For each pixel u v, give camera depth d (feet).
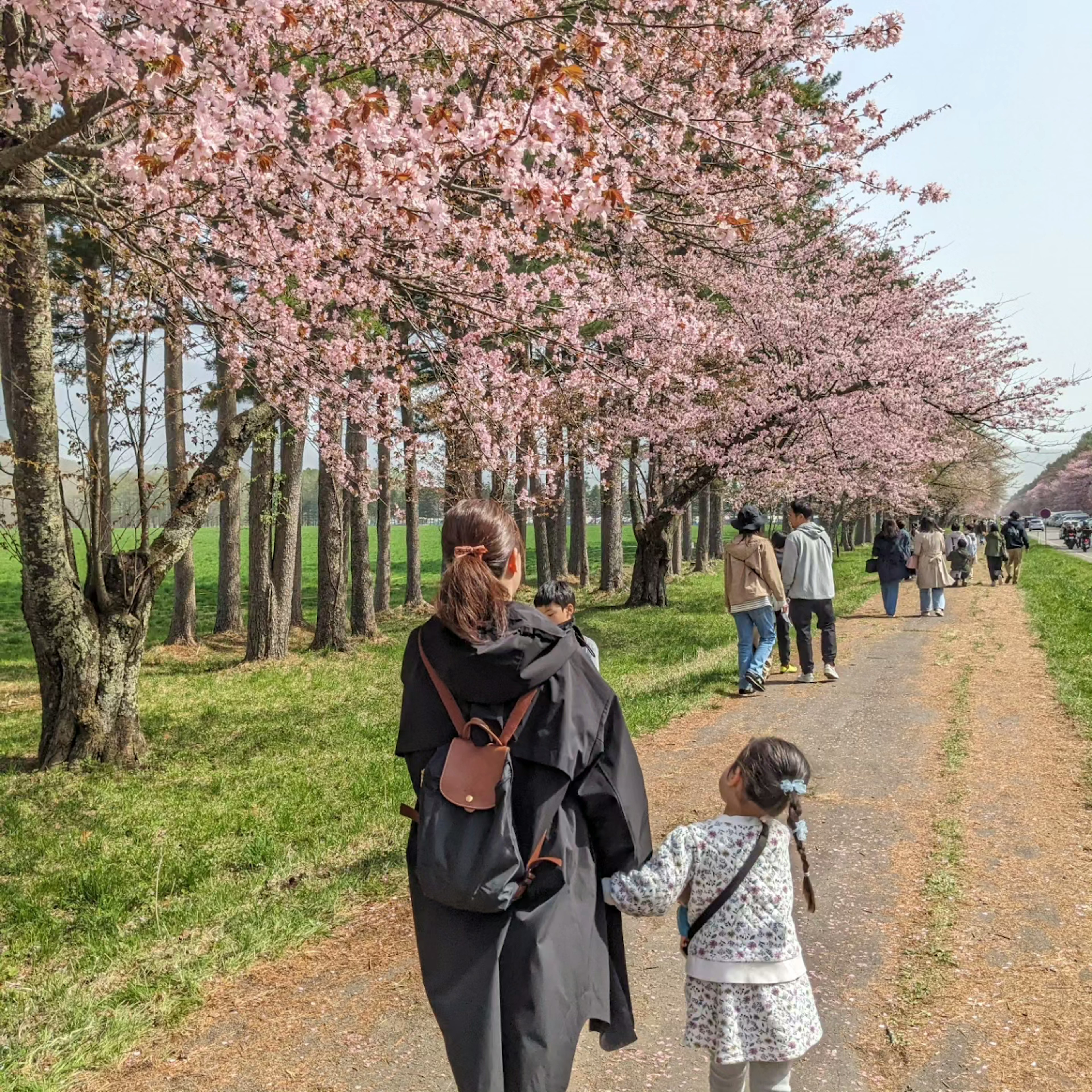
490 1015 6.89
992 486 194.90
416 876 7.45
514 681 7.21
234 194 23.68
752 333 52.42
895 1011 11.42
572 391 39.19
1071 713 26.20
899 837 17.40
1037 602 59.57
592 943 7.29
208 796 26.55
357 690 45.75
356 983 13.05
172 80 15.34
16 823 24.80
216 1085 10.69
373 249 26.84
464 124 17.47
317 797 25.16
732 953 7.82
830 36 30.83
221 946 14.73
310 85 19.24
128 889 18.65
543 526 84.02
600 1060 10.75
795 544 33.91
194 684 50.11
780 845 8.13
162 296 27.73
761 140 27.53
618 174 22.93
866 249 60.03
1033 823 17.65
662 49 29.66
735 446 58.29
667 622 63.05
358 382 34.14
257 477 57.21
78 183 20.86
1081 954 12.50
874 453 61.11
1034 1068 10.07
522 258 35.55
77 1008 12.91
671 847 7.83
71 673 30.89
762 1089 7.89
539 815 7.21
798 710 29.35
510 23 17.56
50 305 31.30
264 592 57.98
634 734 27.66
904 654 40.24
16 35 20.16
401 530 243.60
